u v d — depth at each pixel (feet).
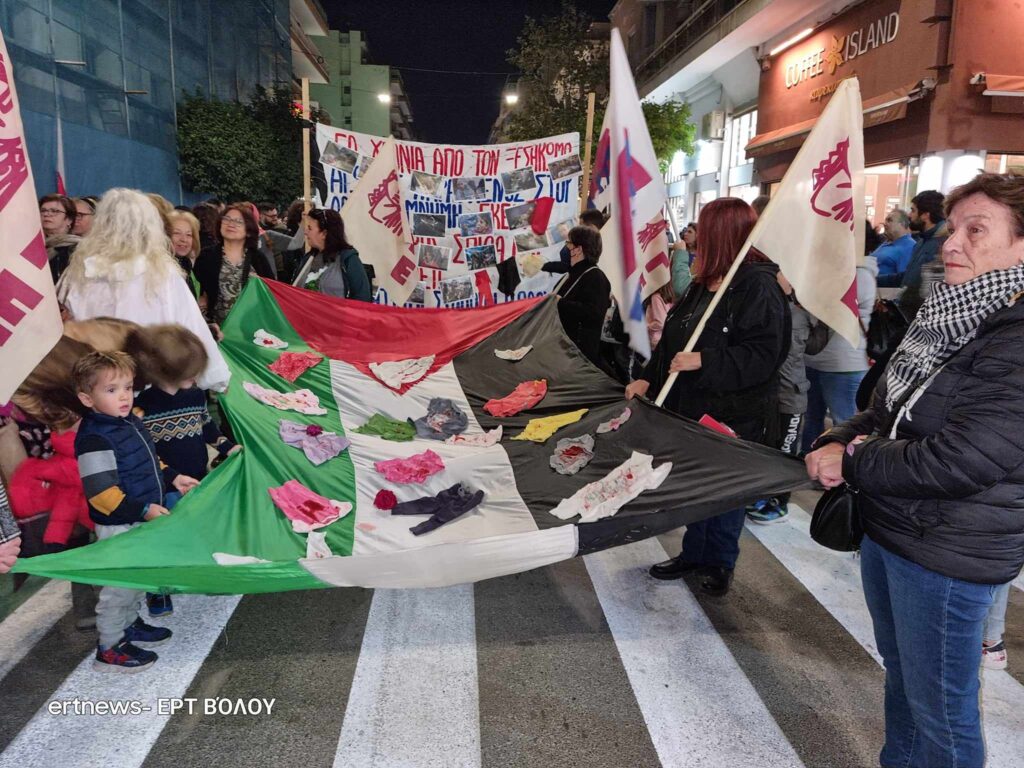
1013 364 5.83
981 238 6.20
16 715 9.37
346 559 9.57
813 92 49.47
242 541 9.83
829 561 14.34
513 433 13.91
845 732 9.42
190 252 18.28
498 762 8.71
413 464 12.34
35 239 7.86
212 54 64.23
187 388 11.13
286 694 9.92
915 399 6.44
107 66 44.21
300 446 12.63
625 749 9.00
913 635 6.73
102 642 10.29
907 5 38.40
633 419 12.19
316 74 136.56
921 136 37.65
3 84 7.58
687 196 77.61
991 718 9.71
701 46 61.00
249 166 57.36
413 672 10.48
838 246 11.12
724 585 12.84
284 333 17.11
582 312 19.02
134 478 9.68
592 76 73.36
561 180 24.40
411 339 17.33
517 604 12.52
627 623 11.95
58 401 10.21
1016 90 34.40
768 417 12.38
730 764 8.80
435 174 24.09
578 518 10.44
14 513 10.30
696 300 12.55
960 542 6.28
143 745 8.86
